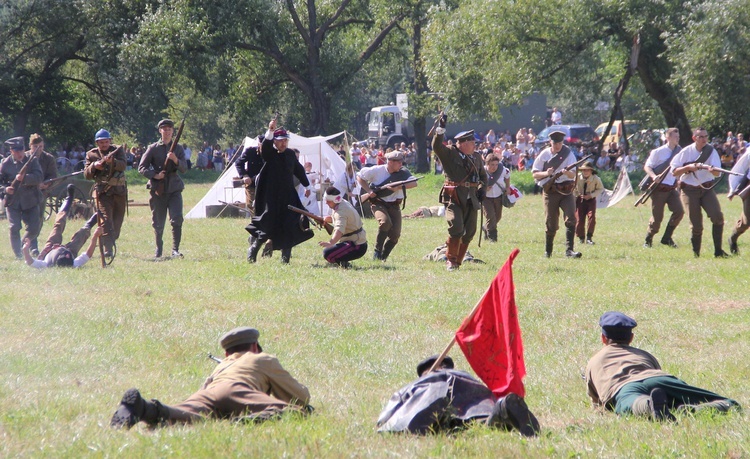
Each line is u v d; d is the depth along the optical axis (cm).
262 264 2539
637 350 1152
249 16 8594
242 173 2692
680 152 2902
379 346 1560
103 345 1502
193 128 13888
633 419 1031
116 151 2503
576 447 895
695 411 1037
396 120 11638
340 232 2519
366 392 1241
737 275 2434
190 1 8406
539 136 9338
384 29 9775
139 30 8419
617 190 5525
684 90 6688
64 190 4266
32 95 9425
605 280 2341
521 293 2125
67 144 9969
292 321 1745
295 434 910
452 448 871
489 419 944
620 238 3631
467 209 2481
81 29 9131
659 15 6812
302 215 2567
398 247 3216
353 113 11894
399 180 2727
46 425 969
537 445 888
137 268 2447
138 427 941
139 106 9131
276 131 2511
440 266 2609
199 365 1395
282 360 1436
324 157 4697
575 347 1591
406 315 1819
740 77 6581
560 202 2870
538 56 7262
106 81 9594
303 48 9431
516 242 3462
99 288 2073
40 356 1407
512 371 983
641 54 6962
